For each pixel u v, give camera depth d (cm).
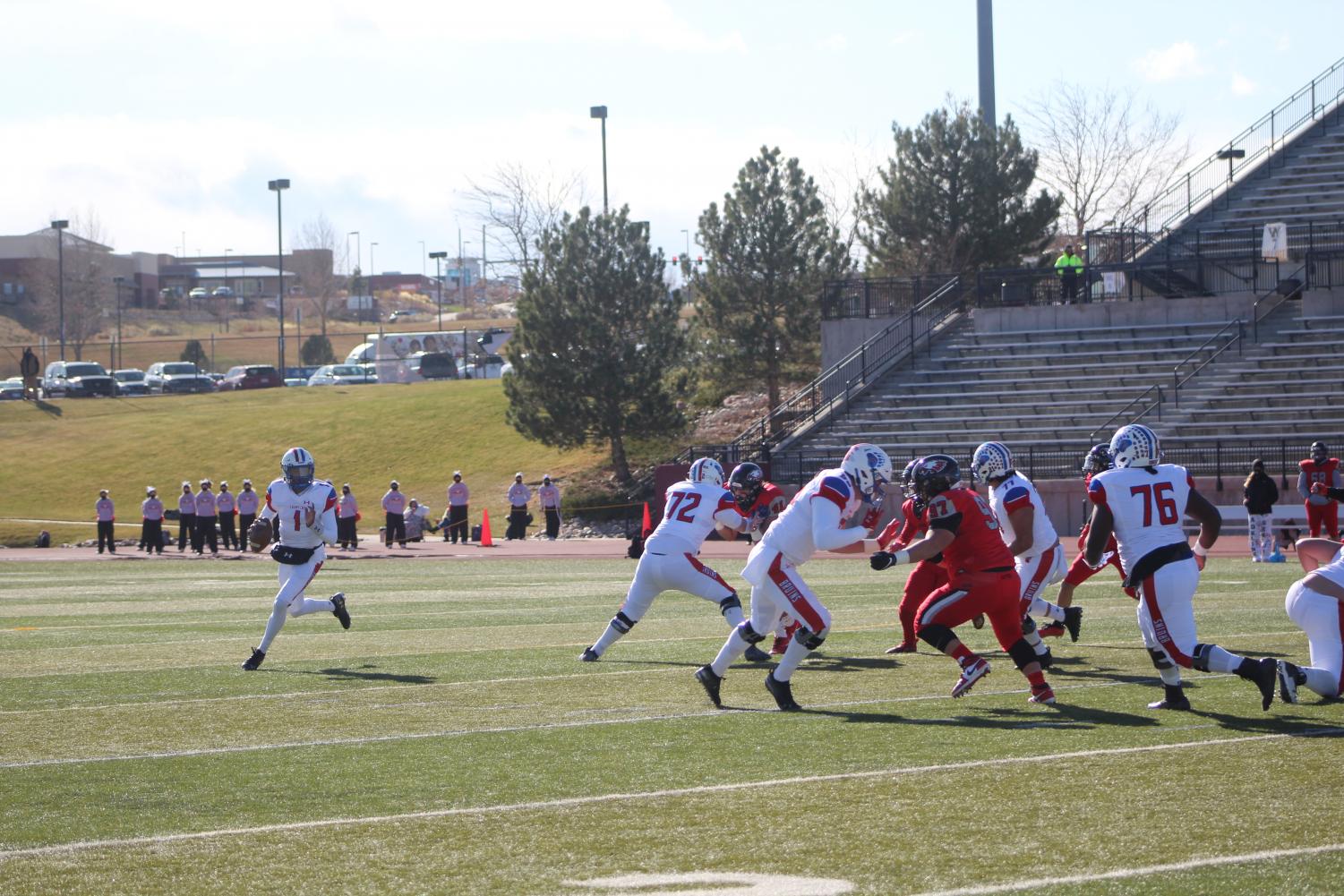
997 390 6159
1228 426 5350
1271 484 3806
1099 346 6191
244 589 3609
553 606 2931
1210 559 3897
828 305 7069
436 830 1023
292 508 1938
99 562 5009
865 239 7900
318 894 874
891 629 2331
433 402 8994
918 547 1462
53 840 1009
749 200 7288
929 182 7538
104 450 8762
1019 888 861
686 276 7681
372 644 2234
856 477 1540
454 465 7850
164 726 1474
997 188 7488
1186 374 5788
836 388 6712
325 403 9450
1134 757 1233
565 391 6919
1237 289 6550
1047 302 6969
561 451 7188
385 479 7850
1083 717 1438
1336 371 5484
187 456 8538
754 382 7569
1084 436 5622
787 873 902
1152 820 1017
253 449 8531
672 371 7169
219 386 11981
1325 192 6931
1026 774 1172
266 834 1016
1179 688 1458
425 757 1288
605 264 6912
